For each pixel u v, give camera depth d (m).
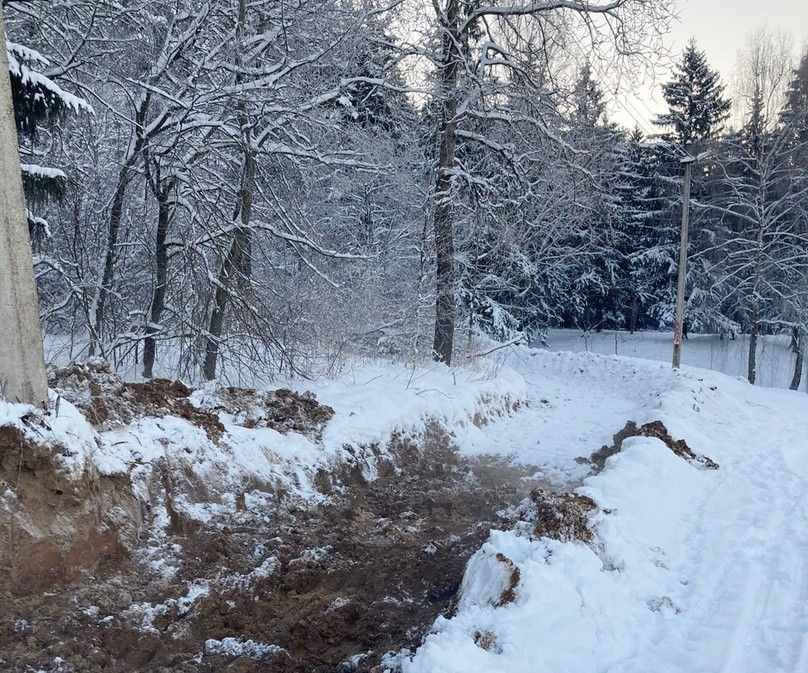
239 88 9.93
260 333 10.65
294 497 7.80
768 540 6.66
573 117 17.45
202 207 10.68
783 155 33.16
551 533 5.75
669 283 41.78
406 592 5.88
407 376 13.07
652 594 5.41
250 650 4.88
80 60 10.23
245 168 10.83
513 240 18.34
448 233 16.11
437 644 4.22
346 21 11.91
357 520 7.56
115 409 6.85
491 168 18.39
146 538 6.16
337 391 10.97
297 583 6.00
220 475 7.25
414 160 16.91
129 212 11.40
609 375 22.14
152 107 11.36
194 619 5.28
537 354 26.91
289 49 11.52
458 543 7.01
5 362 5.54
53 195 8.95
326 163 11.34
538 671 4.16
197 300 10.71
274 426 8.66
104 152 11.98
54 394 5.90
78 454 5.66
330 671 4.63
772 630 4.92
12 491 5.28
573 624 4.67
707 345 40.88
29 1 9.87
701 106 40.34
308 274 12.80
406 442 10.14
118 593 5.43
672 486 7.92
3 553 5.14
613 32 15.43
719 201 35.94
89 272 11.13
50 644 4.73
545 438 12.46
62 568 5.39
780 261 32.78
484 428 12.91
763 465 9.75
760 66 33.28
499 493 8.98
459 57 15.12
